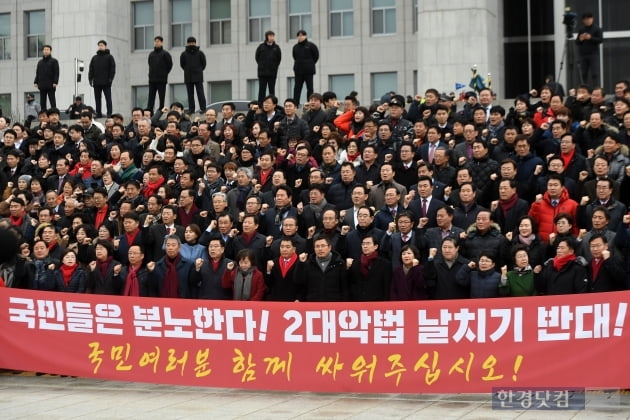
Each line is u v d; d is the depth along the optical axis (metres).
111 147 18.47
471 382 10.41
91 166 17.42
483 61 30.69
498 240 12.20
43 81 25.28
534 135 15.37
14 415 10.39
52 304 11.91
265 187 15.79
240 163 17.03
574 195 13.71
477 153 14.70
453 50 30.89
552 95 16.22
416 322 10.59
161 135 18.89
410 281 11.80
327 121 18.50
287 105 17.97
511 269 11.92
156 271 12.89
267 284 12.62
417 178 15.06
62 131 19.20
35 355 11.94
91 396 11.45
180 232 14.12
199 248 13.10
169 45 43.56
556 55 33.38
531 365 10.27
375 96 40.97
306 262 12.20
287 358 10.96
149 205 14.92
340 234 13.04
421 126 16.27
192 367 11.30
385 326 10.67
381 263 12.02
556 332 10.22
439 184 14.34
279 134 17.95
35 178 17.52
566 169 14.24
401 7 40.50
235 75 42.75
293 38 41.94
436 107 17.78
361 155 16.17
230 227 13.59
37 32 45.62
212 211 14.71
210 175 15.48
